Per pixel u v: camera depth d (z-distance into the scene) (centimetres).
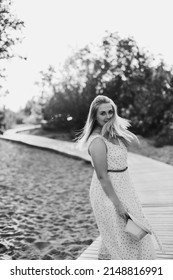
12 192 985
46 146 2006
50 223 701
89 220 718
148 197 784
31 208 817
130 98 2658
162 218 602
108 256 361
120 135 330
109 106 326
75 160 1617
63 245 577
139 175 1094
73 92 2689
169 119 2539
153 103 2566
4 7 896
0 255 534
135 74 2689
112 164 321
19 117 4631
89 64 2753
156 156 1778
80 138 340
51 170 1380
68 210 799
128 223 306
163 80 2603
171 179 998
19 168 1419
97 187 328
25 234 627
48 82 2753
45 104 2964
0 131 1088
